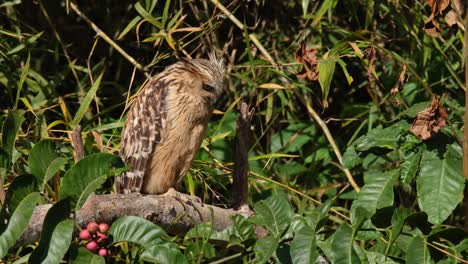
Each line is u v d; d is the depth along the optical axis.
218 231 7.45
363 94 11.67
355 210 6.81
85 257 6.66
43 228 6.55
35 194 6.62
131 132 9.77
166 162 9.66
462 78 10.51
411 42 10.41
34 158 6.76
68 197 6.64
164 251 6.74
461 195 7.79
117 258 8.47
